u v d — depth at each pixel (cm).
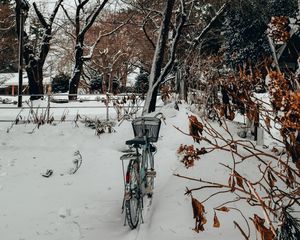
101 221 491
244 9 2559
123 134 943
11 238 438
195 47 1883
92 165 764
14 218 499
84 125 1059
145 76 3512
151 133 546
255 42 2559
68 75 3688
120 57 4044
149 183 527
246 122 935
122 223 486
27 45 2211
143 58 3788
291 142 294
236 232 392
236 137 816
